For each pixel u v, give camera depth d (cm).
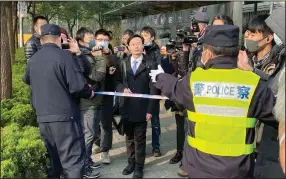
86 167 396
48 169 337
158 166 441
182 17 1137
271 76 228
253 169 213
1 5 460
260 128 241
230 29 204
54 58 312
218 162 203
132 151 412
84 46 420
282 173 213
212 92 203
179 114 420
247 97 199
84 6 1641
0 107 425
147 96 379
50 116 312
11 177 277
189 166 214
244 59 247
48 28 321
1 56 470
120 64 408
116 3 1764
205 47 215
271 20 198
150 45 445
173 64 407
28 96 520
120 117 395
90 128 400
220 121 202
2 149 312
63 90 315
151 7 1395
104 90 420
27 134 350
